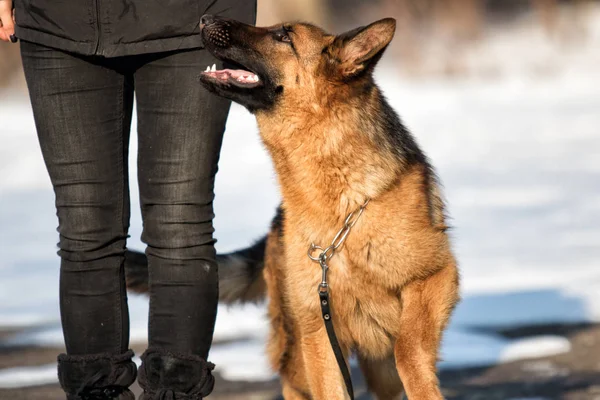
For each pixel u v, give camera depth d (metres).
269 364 8.73
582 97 34.59
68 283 6.52
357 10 46.12
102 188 6.50
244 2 6.92
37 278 14.09
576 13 49.22
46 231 17.64
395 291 7.28
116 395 6.61
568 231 15.41
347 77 7.38
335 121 7.25
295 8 40.78
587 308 11.19
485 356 9.77
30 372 9.73
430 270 7.23
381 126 7.52
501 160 23.61
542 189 19.45
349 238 7.14
